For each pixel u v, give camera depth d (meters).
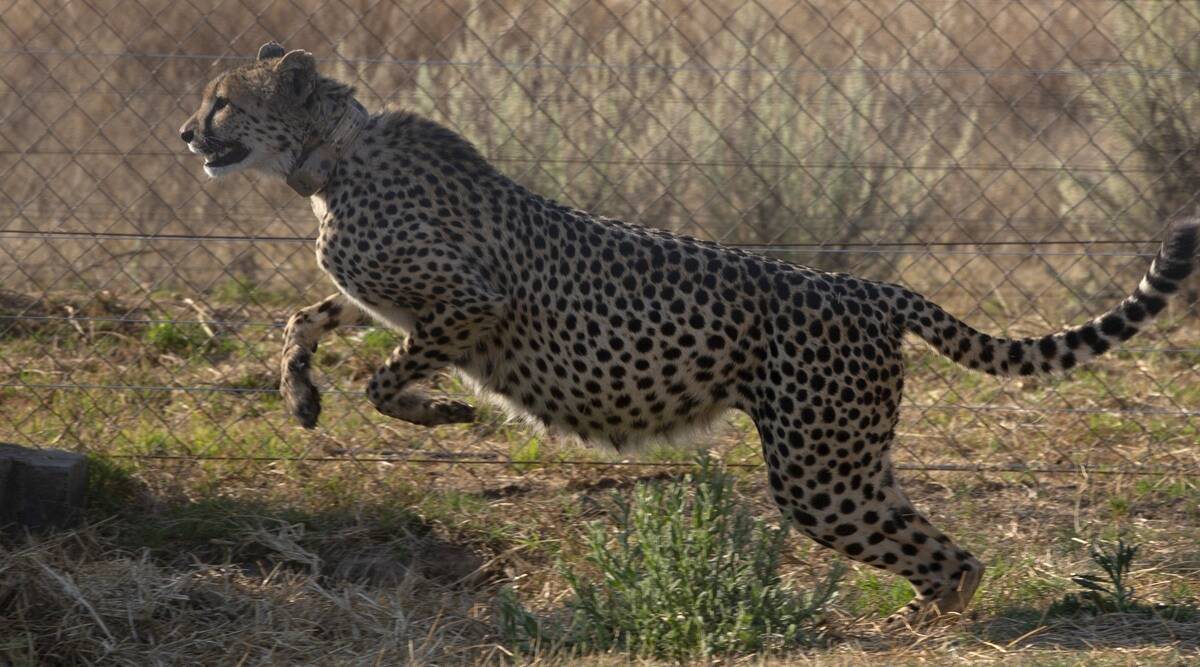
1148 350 18.14
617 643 12.13
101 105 25.89
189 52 25.84
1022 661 11.41
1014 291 22.98
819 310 12.48
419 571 14.33
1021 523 15.55
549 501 15.78
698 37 26.77
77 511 14.47
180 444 16.62
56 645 11.98
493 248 13.00
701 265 12.75
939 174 24.45
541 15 25.34
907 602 13.43
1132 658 11.45
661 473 16.47
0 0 26.77
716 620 12.16
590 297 12.73
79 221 22.83
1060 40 28.02
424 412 13.52
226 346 20.09
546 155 22.81
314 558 14.15
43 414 17.53
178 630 12.42
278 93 13.18
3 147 25.23
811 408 12.45
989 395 19.00
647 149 23.44
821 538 12.84
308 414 13.53
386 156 13.10
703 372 12.72
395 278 12.88
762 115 23.61
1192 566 14.15
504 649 12.05
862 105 24.42
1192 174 21.92
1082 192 23.38
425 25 26.50
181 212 24.41
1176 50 21.06
